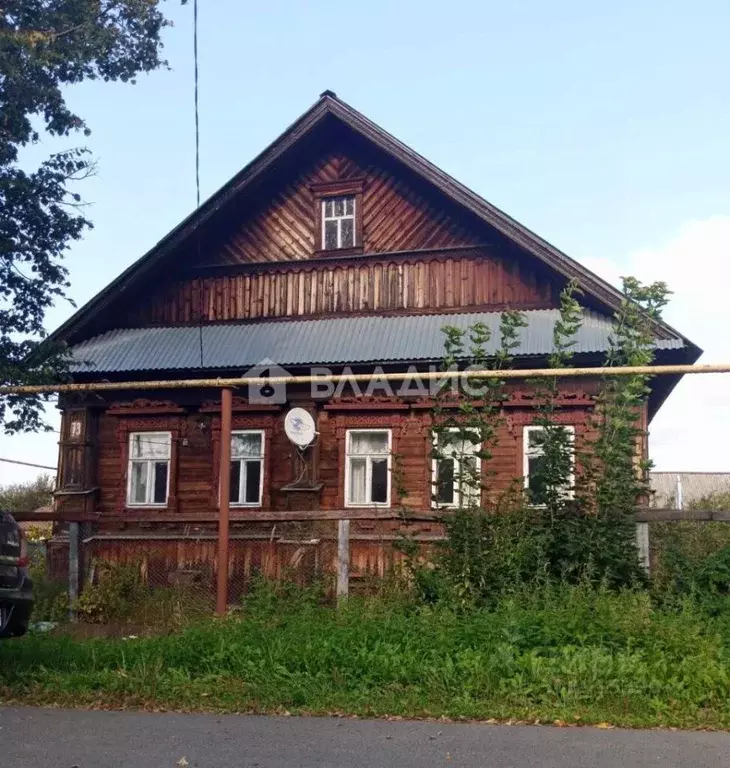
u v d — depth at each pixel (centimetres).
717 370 969
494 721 714
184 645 881
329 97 1647
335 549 1318
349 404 1512
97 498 1600
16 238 1212
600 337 1408
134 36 1292
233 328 1650
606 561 1012
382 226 1650
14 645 912
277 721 716
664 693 756
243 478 1562
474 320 1532
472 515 1056
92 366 1559
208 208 1661
